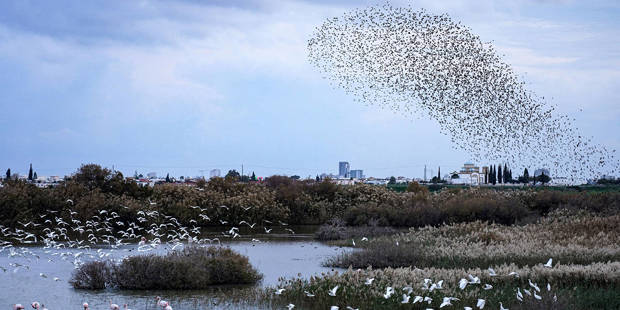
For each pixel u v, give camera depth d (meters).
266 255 33.53
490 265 25.45
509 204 50.88
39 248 35.41
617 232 34.00
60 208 45.12
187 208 50.38
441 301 18.05
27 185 46.47
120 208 45.28
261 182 67.00
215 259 24.44
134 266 23.20
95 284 22.89
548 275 20.80
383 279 20.72
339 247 37.56
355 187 61.44
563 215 45.72
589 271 20.95
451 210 50.06
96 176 51.19
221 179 59.12
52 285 23.50
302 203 57.31
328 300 19.06
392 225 49.78
